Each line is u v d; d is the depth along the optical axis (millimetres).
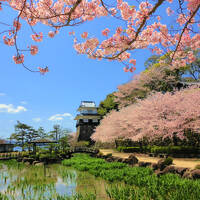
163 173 7402
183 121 11344
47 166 14711
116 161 12781
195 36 4551
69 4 3816
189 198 4258
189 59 4992
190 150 12148
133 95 24859
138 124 14711
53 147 22016
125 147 21125
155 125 13586
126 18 4023
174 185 5262
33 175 10633
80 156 20500
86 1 3980
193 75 25484
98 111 36469
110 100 33688
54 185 7859
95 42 4301
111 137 20094
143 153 17438
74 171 11469
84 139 34500
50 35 4414
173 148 13078
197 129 11242
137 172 7859
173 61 5145
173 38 4645
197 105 11016
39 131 32500
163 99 13742
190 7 3896
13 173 11758
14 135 31406
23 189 7309
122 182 7328
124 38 4098
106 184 7352
